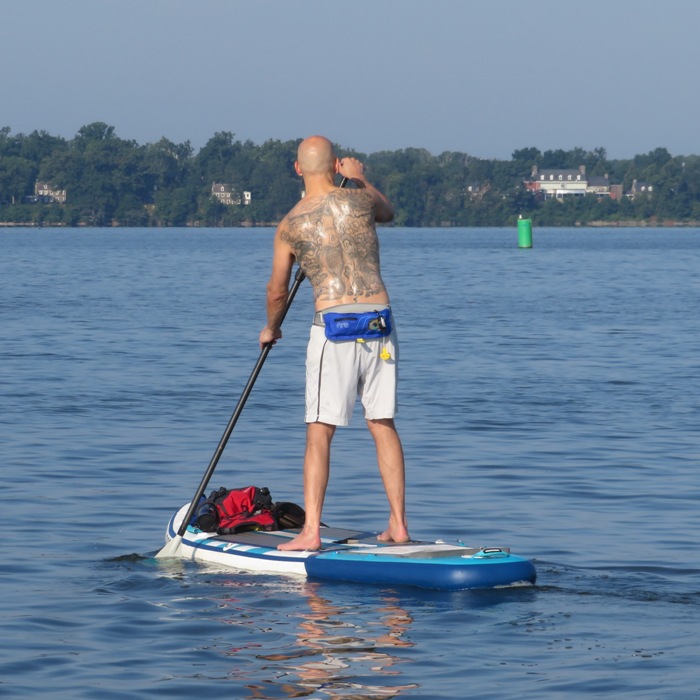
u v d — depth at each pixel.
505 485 26.19
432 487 25.94
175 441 31.39
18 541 21.06
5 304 84.50
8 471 27.36
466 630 15.80
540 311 79.06
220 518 20.62
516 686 13.72
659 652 14.88
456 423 34.72
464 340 59.94
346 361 18.84
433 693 13.52
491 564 17.86
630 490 25.64
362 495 25.06
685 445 31.20
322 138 19.39
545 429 33.75
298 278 19.72
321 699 13.39
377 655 14.80
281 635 15.63
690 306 84.25
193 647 15.16
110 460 28.77
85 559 19.84
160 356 52.06
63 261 170.00
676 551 20.34
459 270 143.38
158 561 19.67
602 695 13.41
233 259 175.00
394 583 18.02
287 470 27.61
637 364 49.88
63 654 14.92
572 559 19.75
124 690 13.68
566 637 15.50
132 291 101.38
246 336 61.09
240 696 13.49
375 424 19.27
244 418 35.28
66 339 59.56
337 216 18.95
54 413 36.09
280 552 19.08
